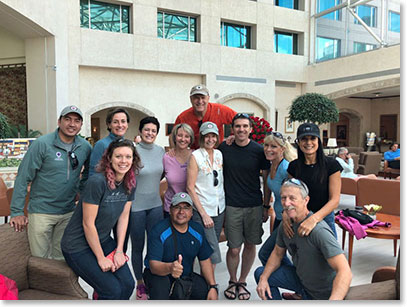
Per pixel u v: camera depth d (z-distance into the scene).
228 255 2.86
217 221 2.71
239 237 2.79
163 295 2.27
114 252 2.15
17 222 2.22
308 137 2.19
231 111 3.41
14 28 8.79
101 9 10.84
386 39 12.55
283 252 2.21
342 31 13.67
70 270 2.00
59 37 9.55
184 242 2.34
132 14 11.12
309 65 14.95
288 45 14.84
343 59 13.50
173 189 2.85
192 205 2.50
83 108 10.76
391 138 16.61
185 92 12.54
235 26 13.48
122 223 2.25
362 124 17.33
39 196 2.47
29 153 2.39
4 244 2.04
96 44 10.59
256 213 2.79
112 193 2.04
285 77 14.46
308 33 14.88
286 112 15.05
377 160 9.98
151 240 2.32
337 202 2.17
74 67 10.29
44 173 2.44
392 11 12.66
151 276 2.35
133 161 2.10
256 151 2.72
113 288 2.04
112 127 2.72
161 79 12.05
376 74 12.34
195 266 3.51
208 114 3.29
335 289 1.75
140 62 11.30
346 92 13.45
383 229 3.30
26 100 9.90
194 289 2.39
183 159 2.84
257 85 13.75
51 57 9.35
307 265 1.99
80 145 2.60
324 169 2.24
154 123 2.81
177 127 2.75
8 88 9.96
